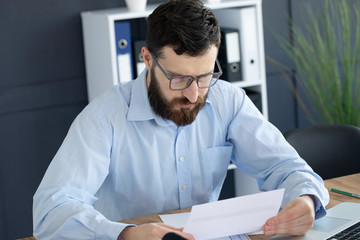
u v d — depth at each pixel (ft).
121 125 6.85
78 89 12.46
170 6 5.99
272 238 5.92
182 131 7.07
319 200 6.20
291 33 13.91
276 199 5.66
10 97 11.94
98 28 11.39
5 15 11.69
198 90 6.16
